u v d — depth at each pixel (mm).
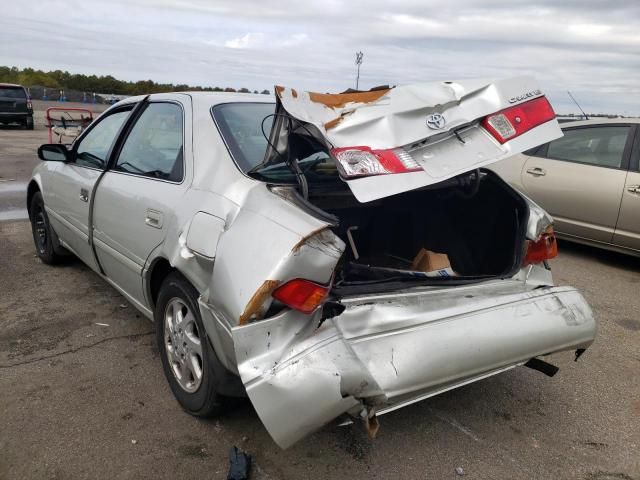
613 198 5695
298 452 2578
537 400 3176
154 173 3088
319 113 2314
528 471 2555
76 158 4184
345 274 2613
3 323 3729
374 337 2150
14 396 2881
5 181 9062
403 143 2307
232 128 2908
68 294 4273
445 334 2270
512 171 6555
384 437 2738
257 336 2049
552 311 2635
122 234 3205
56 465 2400
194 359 2676
